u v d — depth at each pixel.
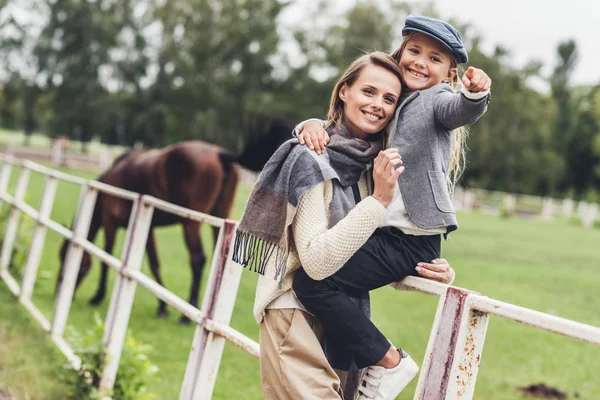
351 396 2.08
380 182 1.82
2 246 7.49
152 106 50.31
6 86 54.00
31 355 4.48
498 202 31.25
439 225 1.90
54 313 5.00
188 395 2.87
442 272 1.96
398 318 6.96
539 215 29.05
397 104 2.08
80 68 52.19
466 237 16.38
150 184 6.91
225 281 2.78
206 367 2.82
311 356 1.94
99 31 51.88
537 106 51.72
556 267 11.87
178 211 3.35
